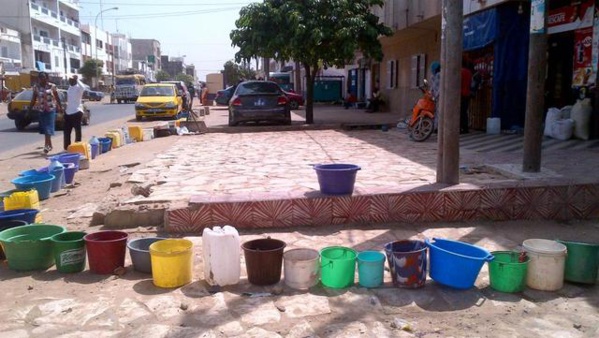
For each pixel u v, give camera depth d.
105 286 4.12
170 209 5.52
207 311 3.66
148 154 10.90
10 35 48.75
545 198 5.86
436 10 14.73
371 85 27.22
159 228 5.65
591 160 7.87
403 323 3.46
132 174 8.05
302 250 4.26
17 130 18.02
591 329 3.44
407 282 4.03
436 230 5.51
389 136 13.20
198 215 5.51
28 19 52.56
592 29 10.17
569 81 11.23
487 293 4.01
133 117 25.91
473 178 6.73
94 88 66.50
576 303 3.86
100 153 11.63
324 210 5.63
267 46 14.90
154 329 3.39
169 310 3.67
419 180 6.91
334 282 4.04
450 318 3.60
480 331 3.40
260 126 16.08
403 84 21.81
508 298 3.92
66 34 65.56
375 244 5.09
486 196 5.79
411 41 20.59
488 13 12.30
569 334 3.37
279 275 4.17
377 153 9.91
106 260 4.34
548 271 4.02
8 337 3.29
